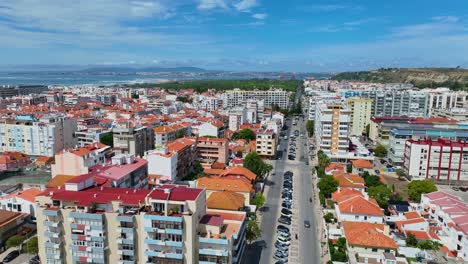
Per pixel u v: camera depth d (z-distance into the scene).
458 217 123.44
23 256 115.00
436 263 109.56
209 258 92.75
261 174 192.88
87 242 94.31
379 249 103.25
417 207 151.12
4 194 161.62
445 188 190.12
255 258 116.50
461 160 193.00
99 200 95.19
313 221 144.50
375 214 124.81
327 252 120.31
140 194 98.75
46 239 95.94
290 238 129.88
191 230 90.31
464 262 110.50
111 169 131.50
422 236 121.00
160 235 91.44
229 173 170.62
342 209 128.88
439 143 197.38
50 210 94.00
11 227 124.62
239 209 131.50
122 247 93.31
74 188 103.44
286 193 172.62
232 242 95.25
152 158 160.75
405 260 97.81
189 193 96.25
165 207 91.69
